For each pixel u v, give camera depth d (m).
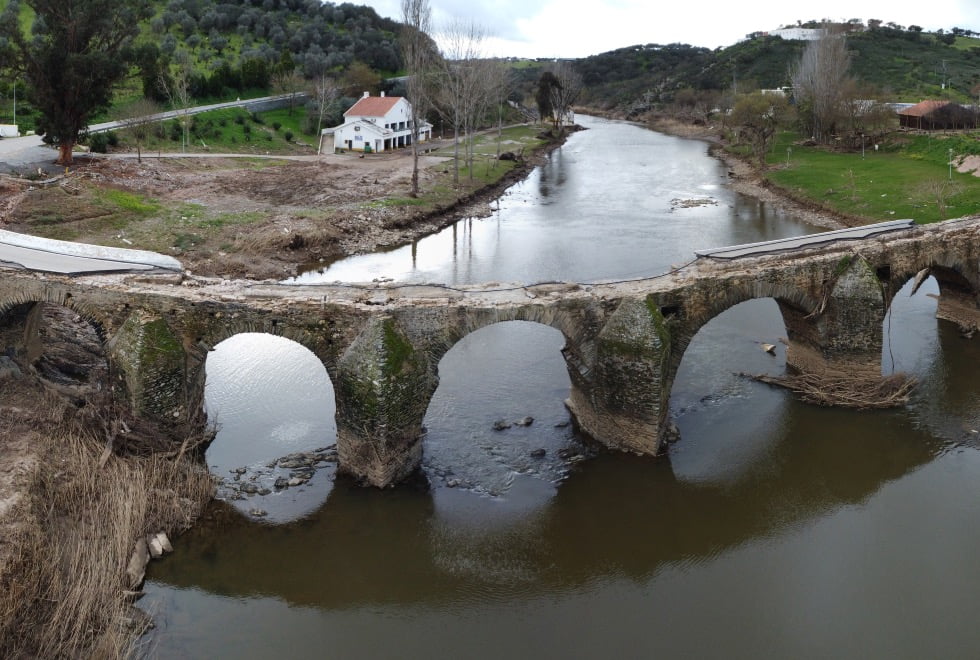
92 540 20.47
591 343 26.62
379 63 141.50
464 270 50.56
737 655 18.80
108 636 17.75
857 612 20.16
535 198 78.94
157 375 24.28
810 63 103.75
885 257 31.80
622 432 26.81
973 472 25.95
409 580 21.30
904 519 23.80
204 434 27.06
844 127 95.25
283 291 26.08
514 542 22.78
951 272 35.59
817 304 30.03
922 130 90.44
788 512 24.22
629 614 20.17
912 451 27.25
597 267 51.12
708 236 59.78
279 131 101.56
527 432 28.23
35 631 17.36
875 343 30.41
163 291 25.50
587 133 148.50
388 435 24.11
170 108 97.56
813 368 31.89
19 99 85.38
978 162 67.69
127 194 57.34
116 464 23.27
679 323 27.17
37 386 26.44
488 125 137.25
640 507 24.38
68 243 30.44
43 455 22.48
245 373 33.25
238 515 23.38
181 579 20.86
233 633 19.19
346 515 23.58
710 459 26.78
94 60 58.12
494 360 34.66
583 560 22.17
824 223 63.16
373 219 61.03
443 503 24.23
